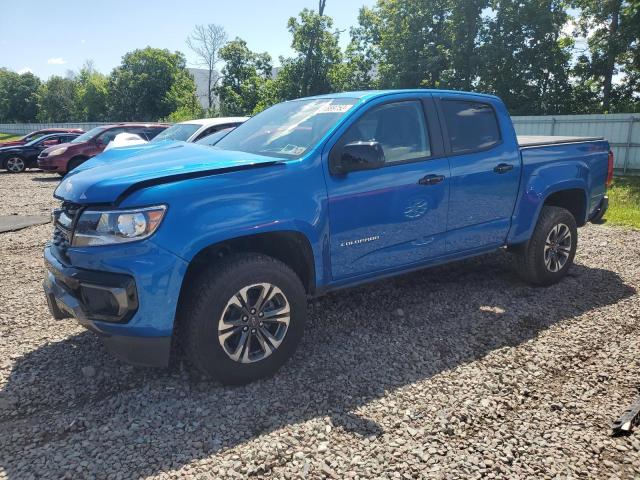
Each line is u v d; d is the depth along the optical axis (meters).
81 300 3.12
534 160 4.92
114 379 3.42
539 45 25.75
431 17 28.39
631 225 8.32
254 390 3.28
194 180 3.11
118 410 3.06
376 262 3.94
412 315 4.51
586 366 3.61
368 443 2.75
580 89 26.80
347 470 2.54
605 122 16.86
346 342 3.98
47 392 3.26
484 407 3.10
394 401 3.16
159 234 2.95
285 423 2.93
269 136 4.09
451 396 3.22
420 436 2.81
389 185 3.88
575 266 5.97
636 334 4.12
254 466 2.56
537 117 18.47
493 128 4.70
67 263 3.20
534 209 4.92
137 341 3.01
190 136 9.70
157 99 68.69
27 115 97.12
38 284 5.43
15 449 2.70
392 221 3.93
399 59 29.50
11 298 4.98
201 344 3.10
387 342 3.98
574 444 2.76
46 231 8.23
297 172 3.46
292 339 3.46
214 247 3.29
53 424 2.92
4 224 8.74
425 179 4.08
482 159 4.49
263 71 50.75
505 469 2.56
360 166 3.61
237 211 3.17
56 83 85.25
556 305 4.73
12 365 3.61
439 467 2.57
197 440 2.77
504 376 3.47
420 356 3.75
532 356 3.75
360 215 3.75
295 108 4.43
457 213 4.35
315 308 4.66
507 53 25.28
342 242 3.70
